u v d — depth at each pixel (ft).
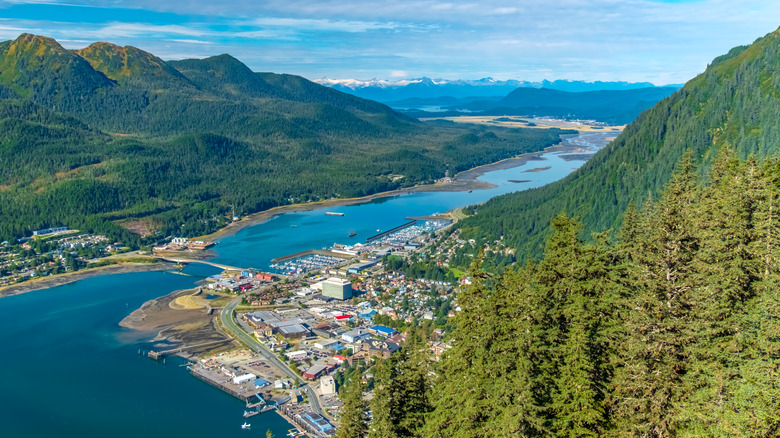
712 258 327.88
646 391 283.38
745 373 269.03
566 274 324.39
